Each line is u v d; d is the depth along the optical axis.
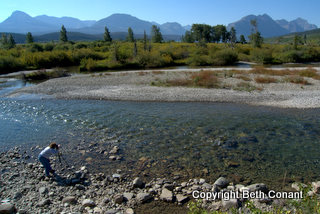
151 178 9.35
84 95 25.94
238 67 48.12
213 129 15.06
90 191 8.37
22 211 7.07
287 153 11.45
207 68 47.25
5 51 70.38
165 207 7.43
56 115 18.81
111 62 55.09
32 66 57.44
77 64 64.81
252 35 79.25
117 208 7.33
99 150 12.10
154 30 112.69
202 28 128.12
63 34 123.00
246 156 11.20
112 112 19.52
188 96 24.36
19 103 23.17
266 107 20.42
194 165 10.41
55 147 9.75
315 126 15.34
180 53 64.56
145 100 23.55
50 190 8.46
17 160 11.23
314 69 37.88
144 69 49.88
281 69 39.16
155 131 14.85
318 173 9.55
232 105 21.28
